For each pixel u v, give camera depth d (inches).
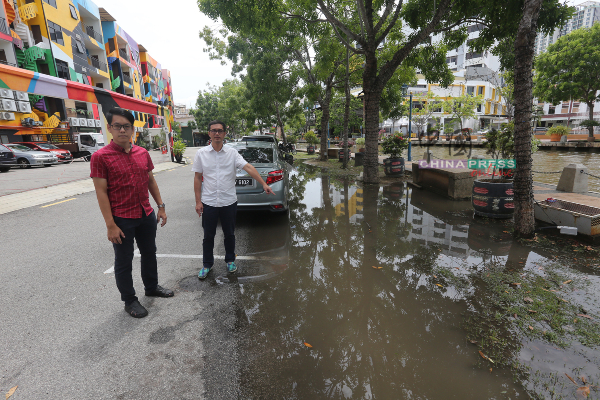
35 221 229.9
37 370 82.2
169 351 90.4
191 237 195.2
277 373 81.7
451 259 154.7
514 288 123.7
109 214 97.1
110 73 1315.2
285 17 390.3
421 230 202.8
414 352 89.1
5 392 74.7
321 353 89.4
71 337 96.3
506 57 348.5
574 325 99.4
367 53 359.6
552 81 1118.4
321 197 323.0
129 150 102.9
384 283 131.9
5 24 758.5
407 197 311.3
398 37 479.8
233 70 763.4
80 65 1034.7
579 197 239.8
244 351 90.4
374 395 73.8
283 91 614.9
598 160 615.8
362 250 170.6
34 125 830.5
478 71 1344.7
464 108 1424.7
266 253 168.6
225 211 136.2
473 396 73.4
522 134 171.5
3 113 751.7
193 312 111.2
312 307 113.9
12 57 784.9
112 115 95.6
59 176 479.5
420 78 1707.7
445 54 410.6
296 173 528.7
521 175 175.5
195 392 75.5
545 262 147.4
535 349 89.3
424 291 124.2
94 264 152.3
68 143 871.1
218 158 132.2
